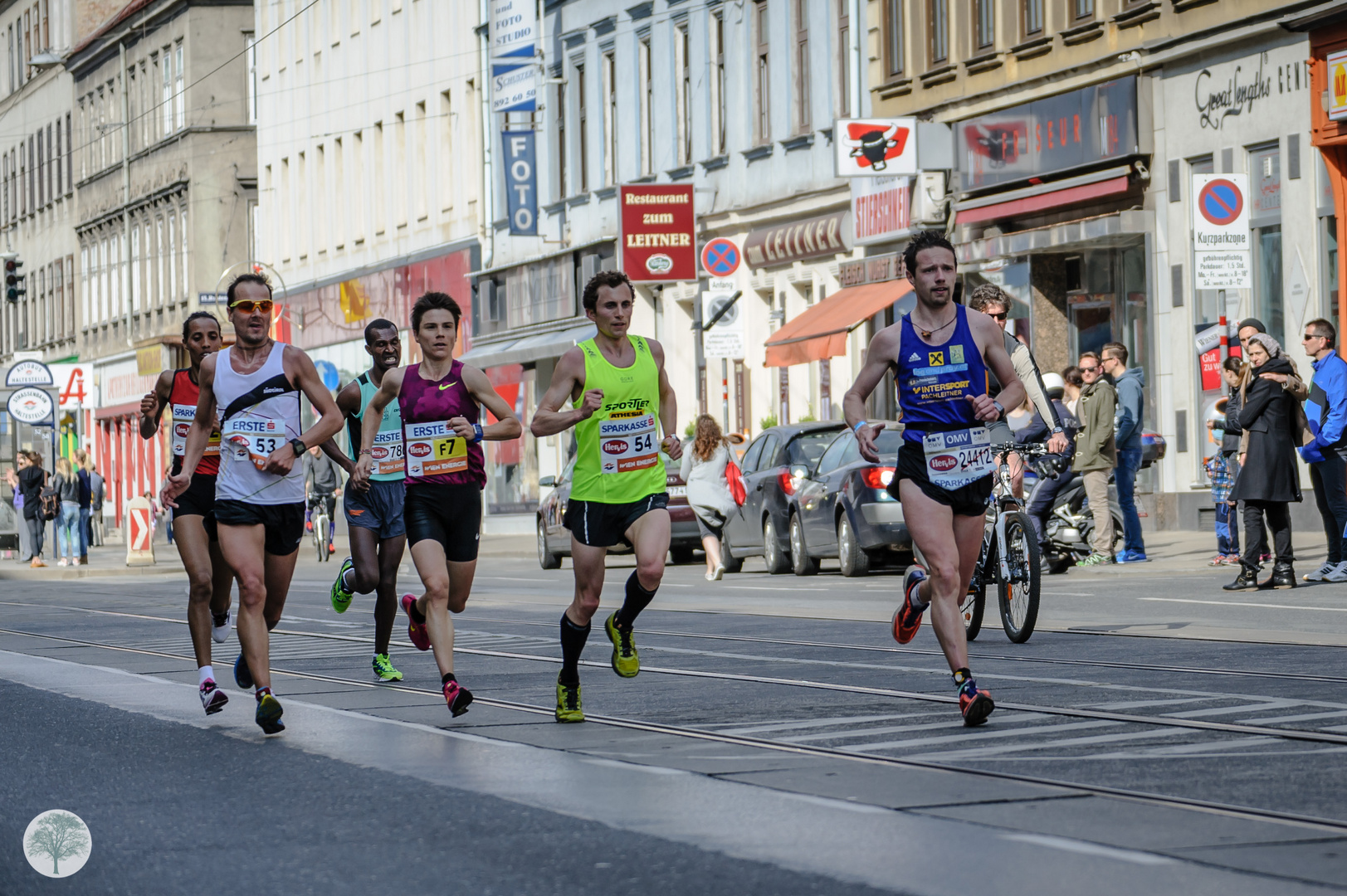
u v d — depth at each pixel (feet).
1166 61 116.47
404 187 235.20
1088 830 28.50
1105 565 89.25
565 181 198.49
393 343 54.03
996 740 37.96
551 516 128.67
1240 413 75.72
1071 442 65.41
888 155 135.13
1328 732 37.83
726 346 141.59
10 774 37.65
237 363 42.50
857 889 25.13
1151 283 118.52
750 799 31.94
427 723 43.14
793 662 54.80
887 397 145.59
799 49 157.69
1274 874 25.31
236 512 42.09
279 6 274.57
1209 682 46.55
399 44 234.79
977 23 135.33
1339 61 102.89
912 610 43.42
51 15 357.41
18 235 381.81
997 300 59.88
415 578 111.45
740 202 165.99
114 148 321.73
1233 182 85.46
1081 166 123.34
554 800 32.45
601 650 60.95
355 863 28.07
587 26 191.72
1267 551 87.35
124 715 46.50
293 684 52.70
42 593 114.42
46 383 161.58
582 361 41.52
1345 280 103.86
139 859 28.96
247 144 286.87
